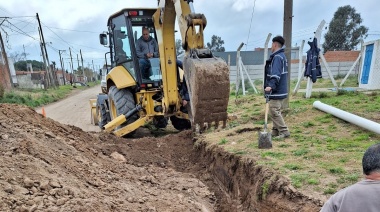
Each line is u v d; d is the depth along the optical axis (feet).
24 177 11.08
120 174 16.76
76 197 11.19
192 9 16.11
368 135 18.24
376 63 40.91
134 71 26.40
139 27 27.17
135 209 12.49
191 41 15.92
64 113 54.34
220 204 17.16
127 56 27.20
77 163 15.24
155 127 32.86
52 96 86.33
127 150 21.76
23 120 18.94
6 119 17.83
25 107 22.02
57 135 19.06
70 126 23.13
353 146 16.69
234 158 17.60
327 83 55.26
